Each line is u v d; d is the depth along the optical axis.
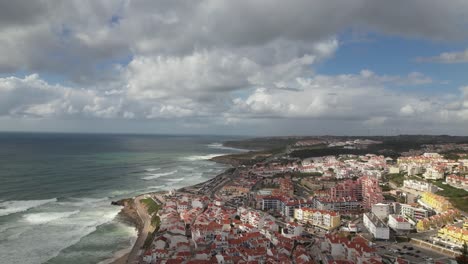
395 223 183.62
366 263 131.38
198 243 161.62
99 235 179.38
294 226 178.00
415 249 155.25
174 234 170.50
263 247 148.25
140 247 161.12
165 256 144.62
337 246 149.00
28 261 144.75
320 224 196.25
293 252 148.50
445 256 145.88
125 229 191.00
